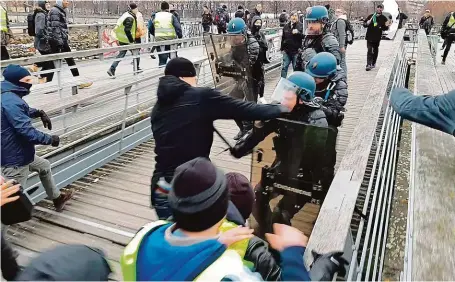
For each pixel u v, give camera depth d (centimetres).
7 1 1039
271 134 236
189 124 225
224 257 114
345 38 639
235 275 110
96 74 827
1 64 466
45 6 705
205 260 111
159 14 853
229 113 226
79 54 579
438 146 322
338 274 142
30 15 714
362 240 243
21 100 322
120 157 516
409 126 491
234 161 486
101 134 497
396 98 292
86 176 458
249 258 130
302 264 123
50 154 427
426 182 268
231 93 486
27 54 938
